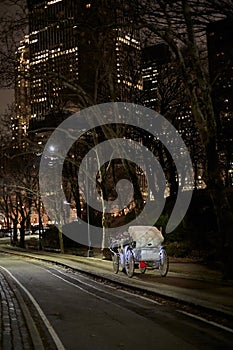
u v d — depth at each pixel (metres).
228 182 44.25
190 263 27.34
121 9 19.39
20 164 58.97
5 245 80.25
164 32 18.95
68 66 35.47
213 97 33.00
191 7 16.92
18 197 71.19
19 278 26.92
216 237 29.19
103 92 36.88
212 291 16.58
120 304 15.66
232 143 37.00
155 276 22.62
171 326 11.67
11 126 51.34
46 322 12.78
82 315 13.77
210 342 9.91
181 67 19.59
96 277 25.89
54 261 40.53
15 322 12.61
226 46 26.98
